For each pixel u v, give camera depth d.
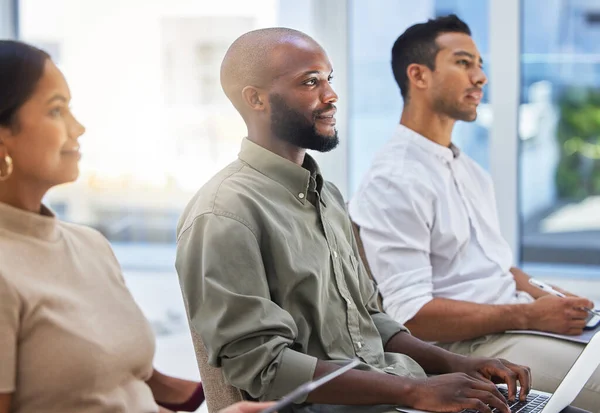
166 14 3.87
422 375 1.76
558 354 2.03
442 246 2.26
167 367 3.33
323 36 3.53
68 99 1.43
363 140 3.58
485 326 2.11
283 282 1.61
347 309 1.72
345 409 1.60
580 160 3.52
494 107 3.39
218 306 1.53
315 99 1.69
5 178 1.38
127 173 4.06
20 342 1.33
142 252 4.17
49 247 1.42
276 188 1.68
